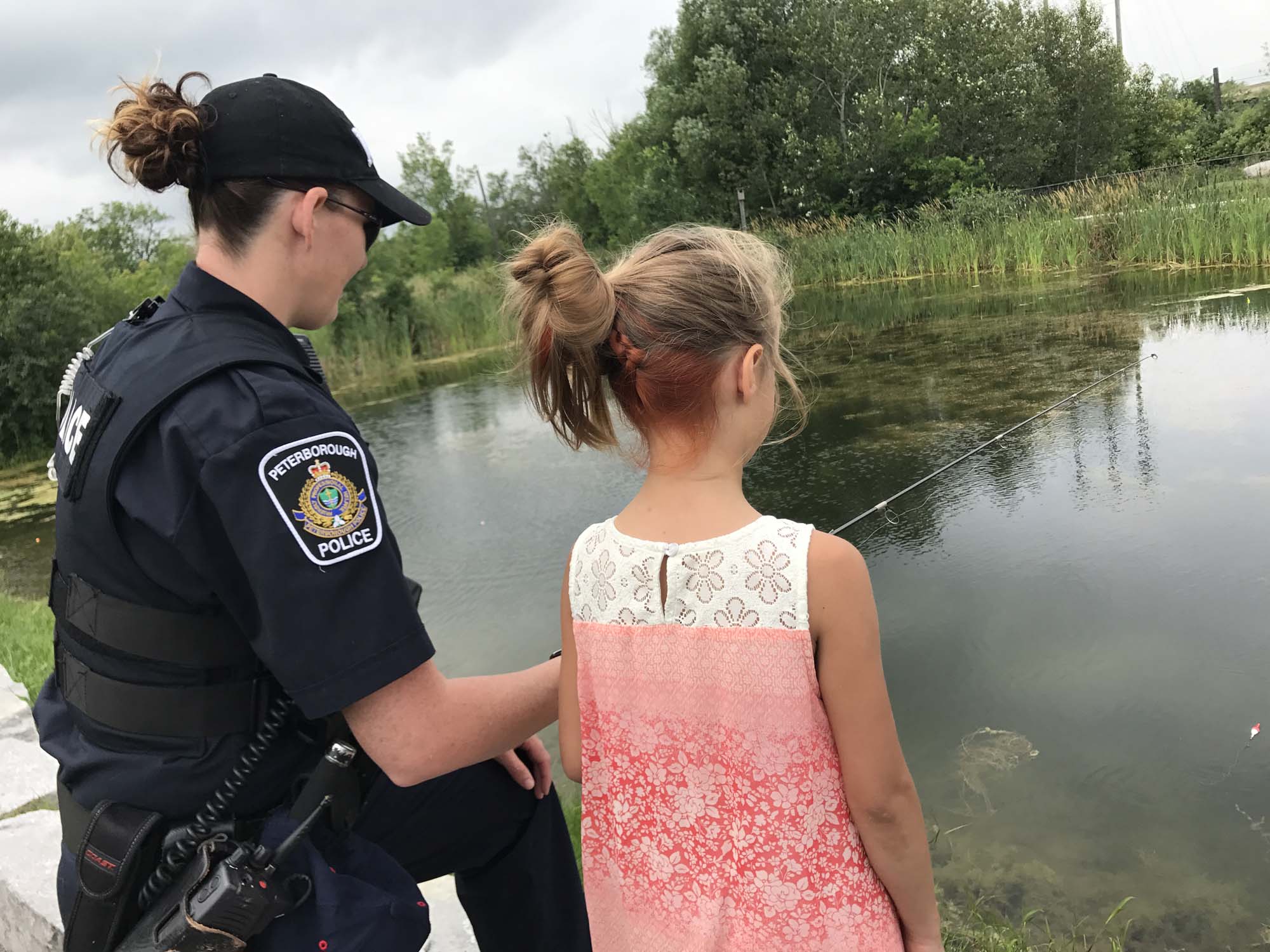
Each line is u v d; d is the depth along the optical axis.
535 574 5.31
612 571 0.95
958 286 14.47
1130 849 2.39
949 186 20.33
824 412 7.37
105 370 1.05
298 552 0.95
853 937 0.90
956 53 21.84
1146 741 2.78
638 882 0.97
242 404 0.97
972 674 3.26
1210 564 3.74
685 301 0.89
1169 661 3.16
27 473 12.95
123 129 1.02
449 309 18.83
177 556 0.97
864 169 20.94
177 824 1.03
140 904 1.02
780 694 0.86
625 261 0.98
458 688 1.07
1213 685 2.99
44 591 6.60
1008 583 3.89
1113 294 11.05
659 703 0.93
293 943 1.01
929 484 5.27
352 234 1.15
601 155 27.23
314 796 1.05
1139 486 4.70
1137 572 3.79
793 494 5.54
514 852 1.41
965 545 4.35
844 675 0.85
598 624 0.96
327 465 0.98
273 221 1.07
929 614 3.73
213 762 1.02
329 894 1.03
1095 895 2.26
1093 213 15.16
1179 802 2.52
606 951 1.02
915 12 22.00
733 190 22.33
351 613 0.97
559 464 7.75
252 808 1.05
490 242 33.06
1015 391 7.11
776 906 0.90
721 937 0.92
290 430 0.97
